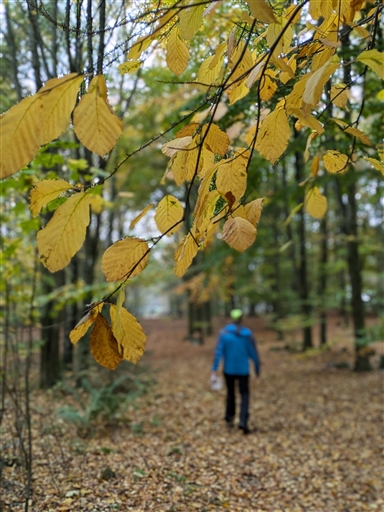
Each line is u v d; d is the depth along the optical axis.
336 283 19.38
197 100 3.72
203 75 1.46
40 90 0.81
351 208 9.78
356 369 9.56
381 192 7.70
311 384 8.47
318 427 5.66
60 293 5.74
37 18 3.70
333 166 1.75
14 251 3.98
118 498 2.79
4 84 4.94
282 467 4.13
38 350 6.88
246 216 1.19
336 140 3.53
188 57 1.36
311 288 18.34
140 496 2.87
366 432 5.44
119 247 1.09
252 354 5.54
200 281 11.73
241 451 4.47
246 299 21.88
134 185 10.81
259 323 21.92
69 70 3.16
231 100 1.51
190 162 1.29
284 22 1.34
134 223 1.20
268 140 1.23
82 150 5.17
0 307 4.46
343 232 10.67
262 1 0.89
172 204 1.25
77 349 7.26
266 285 17.70
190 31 1.17
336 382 8.55
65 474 3.08
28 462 2.62
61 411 4.25
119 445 4.05
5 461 3.11
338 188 9.02
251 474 3.82
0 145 0.80
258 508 3.16
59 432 4.12
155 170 10.49
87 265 7.99
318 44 1.41
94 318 1.11
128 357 1.12
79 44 3.03
